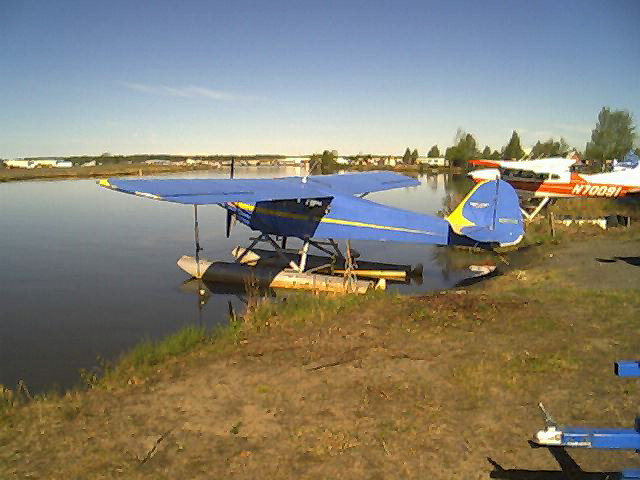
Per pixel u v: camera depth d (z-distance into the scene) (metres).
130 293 13.28
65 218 30.64
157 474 4.30
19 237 23.19
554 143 76.38
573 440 3.19
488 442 4.61
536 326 7.82
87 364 8.36
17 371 8.06
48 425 5.30
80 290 13.60
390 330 7.98
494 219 14.09
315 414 5.29
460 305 9.14
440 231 13.48
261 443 4.75
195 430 5.05
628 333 7.34
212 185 12.29
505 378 5.95
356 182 16.70
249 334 8.21
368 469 4.25
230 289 13.64
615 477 4.03
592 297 9.40
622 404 5.22
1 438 5.05
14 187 59.22
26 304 12.27
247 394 5.87
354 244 20.47
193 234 24.06
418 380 6.03
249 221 14.96
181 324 10.65
